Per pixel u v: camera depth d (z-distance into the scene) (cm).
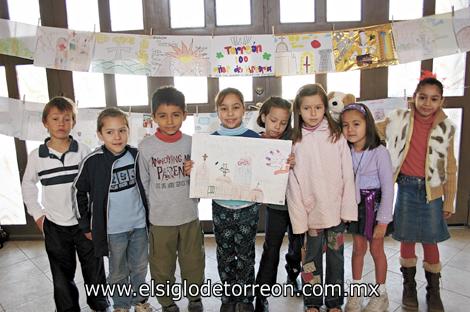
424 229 164
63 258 163
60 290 162
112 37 221
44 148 162
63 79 239
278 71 223
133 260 163
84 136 232
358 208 160
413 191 166
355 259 168
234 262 168
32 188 163
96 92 243
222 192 155
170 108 153
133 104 243
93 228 152
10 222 258
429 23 217
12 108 229
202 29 232
